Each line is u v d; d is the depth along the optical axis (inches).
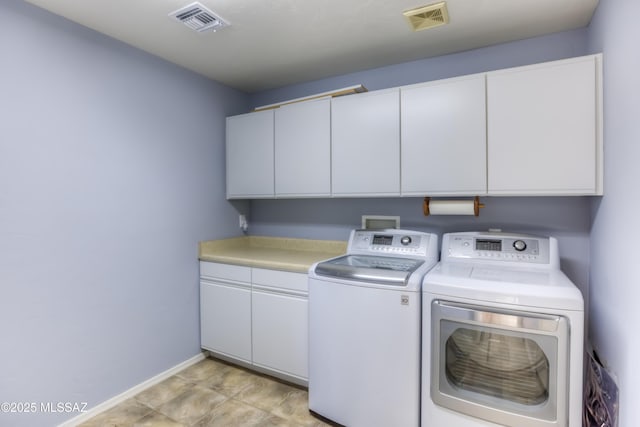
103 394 79.2
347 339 71.1
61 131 71.4
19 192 65.2
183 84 98.8
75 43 73.7
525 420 55.5
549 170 67.5
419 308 64.4
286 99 115.6
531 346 55.4
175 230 97.0
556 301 53.1
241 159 108.8
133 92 85.4
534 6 67.8
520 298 55.2
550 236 79.1
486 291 57.6
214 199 109.6
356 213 103.4
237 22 74.0
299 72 103.1
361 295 69.1
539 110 68.1
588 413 67.5
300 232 113.8
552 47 79.1
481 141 73.4
